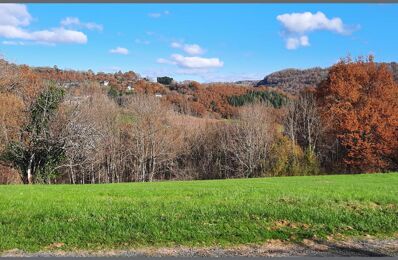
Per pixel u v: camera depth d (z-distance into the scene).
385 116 46.44
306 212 11.56
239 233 9.91
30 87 39.12
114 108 56.59
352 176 28.75
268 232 10.00
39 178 35.47
